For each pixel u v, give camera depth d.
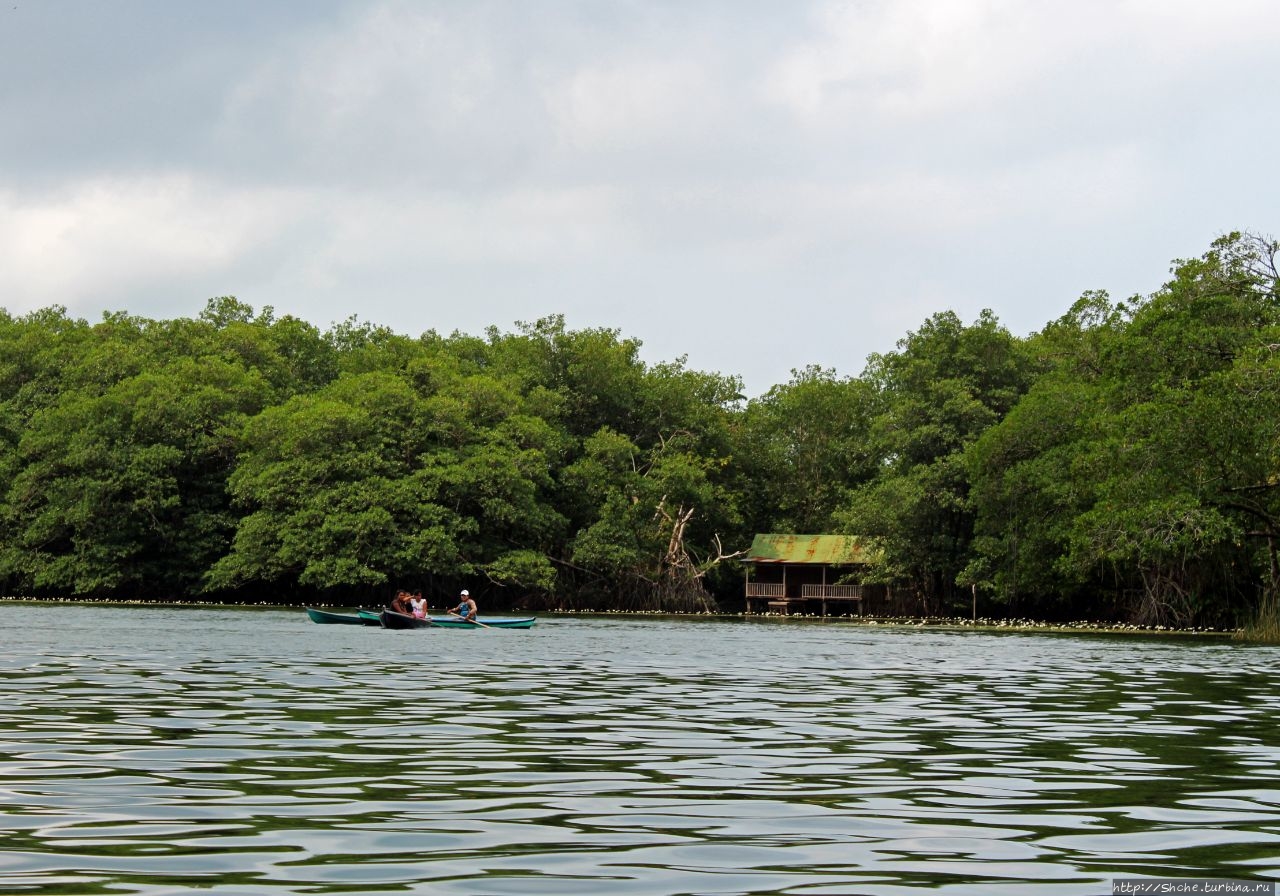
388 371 80.75
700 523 86.25
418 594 73.94
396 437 74.25
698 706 17.84
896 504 73.25
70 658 26.23
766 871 7.61
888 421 78.31
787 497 94.00
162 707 16.61
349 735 13.85
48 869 7.41
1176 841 8.64
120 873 7.34
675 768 11.69
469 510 75.69
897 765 12.09
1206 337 51.03
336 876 7.36
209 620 48.09
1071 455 59.91
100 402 73.94
